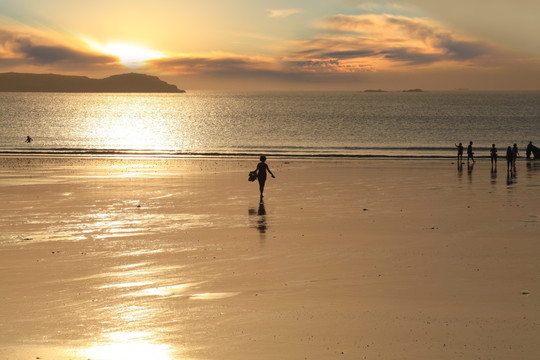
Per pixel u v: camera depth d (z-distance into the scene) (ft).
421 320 31.37
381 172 115.55
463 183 98.12
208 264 44.45
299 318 31.91
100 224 61.57
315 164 133.69
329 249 49.42
